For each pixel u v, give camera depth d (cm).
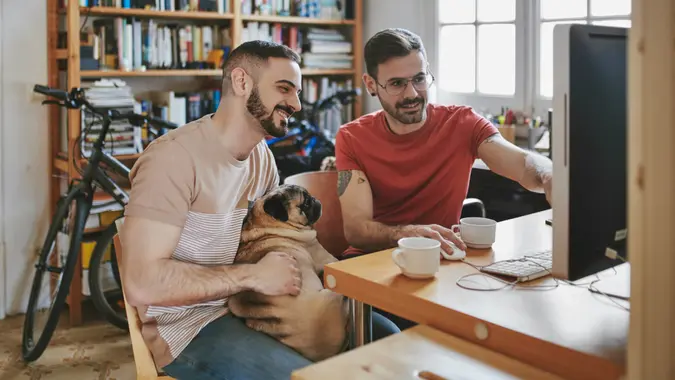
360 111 417
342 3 414
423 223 216
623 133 117
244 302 166
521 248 162
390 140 216
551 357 104
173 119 362
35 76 333
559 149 109
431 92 385
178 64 357
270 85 164
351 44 422
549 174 188
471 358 108
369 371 103
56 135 343
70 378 275
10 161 332
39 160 339
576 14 341
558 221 111
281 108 166
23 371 281
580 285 132
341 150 220
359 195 212
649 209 83
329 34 408
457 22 389
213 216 163
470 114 218
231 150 167
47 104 323
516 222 193
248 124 166
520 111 366
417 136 215
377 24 422
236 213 172
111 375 277
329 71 403
